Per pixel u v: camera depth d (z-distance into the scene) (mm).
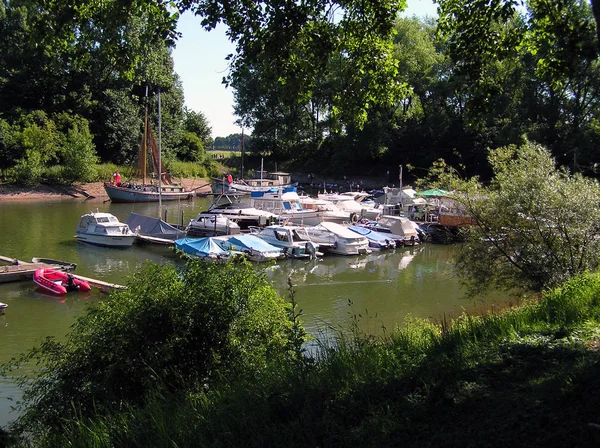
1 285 19234
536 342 5883
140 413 5367
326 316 16672
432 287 21109
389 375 5250
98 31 9297
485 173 56406
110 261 24359
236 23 8688
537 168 14234
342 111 10422
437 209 31812
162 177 52281
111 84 61469
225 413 4855
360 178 69500
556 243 13664
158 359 6773
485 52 9906
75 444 5227
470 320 8258
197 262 8242
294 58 9070
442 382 4785
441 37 10555
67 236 30391
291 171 75750
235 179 67875
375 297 19422
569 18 9445
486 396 4438
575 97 51062
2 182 51031
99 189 55344
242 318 7484
